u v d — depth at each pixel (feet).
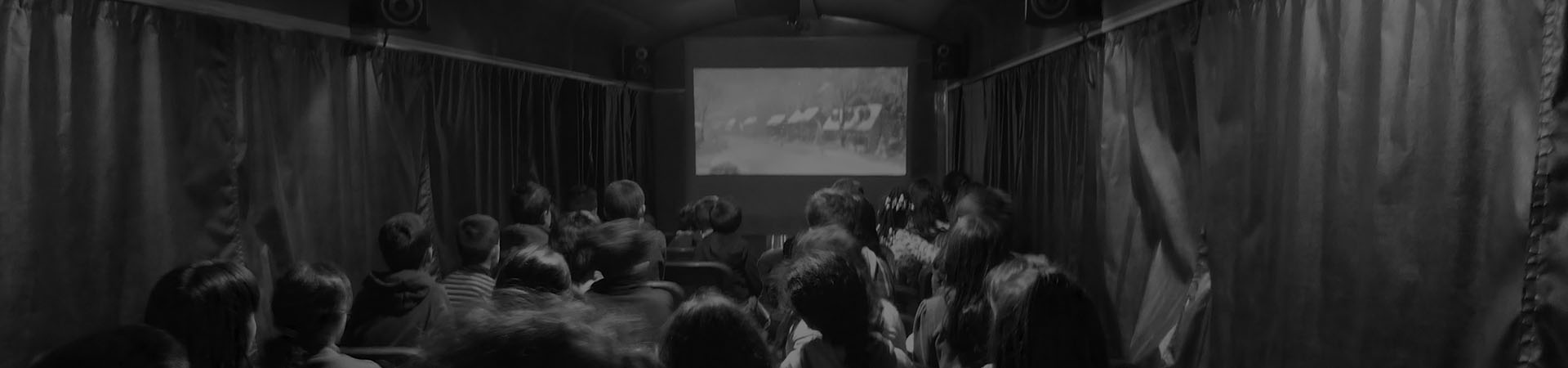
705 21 34.76
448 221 20.48
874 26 35.19
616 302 10.69
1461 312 7.94
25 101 10.59
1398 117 8.64
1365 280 9.16
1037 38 21.38
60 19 10.99
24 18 10.55
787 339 8.89
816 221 13.78
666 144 36.32
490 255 12.70
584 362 3.14
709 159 35.81
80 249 11.27
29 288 10.68
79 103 11.21
